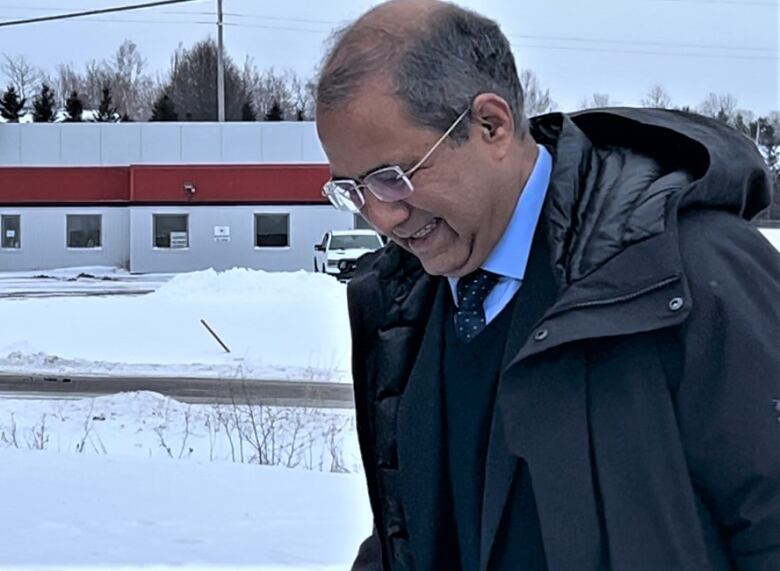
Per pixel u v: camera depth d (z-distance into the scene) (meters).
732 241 1.69
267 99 75.31
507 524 1.83
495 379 1.92
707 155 1.74
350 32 1.75
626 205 1.75
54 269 37.19
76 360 15.12
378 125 1.70
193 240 36.09
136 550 5.00
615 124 1.96
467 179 1.76
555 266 1.76
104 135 37.59
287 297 23.45
